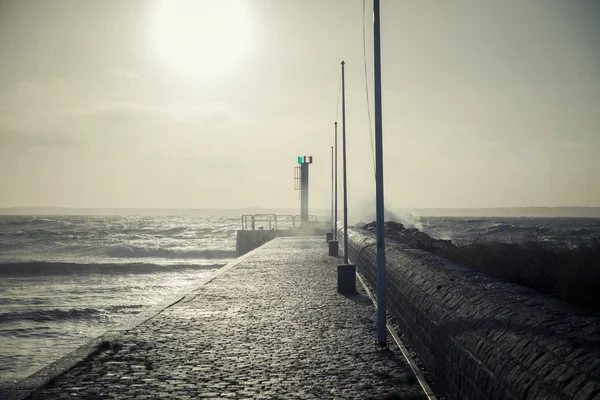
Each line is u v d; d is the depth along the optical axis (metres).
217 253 76.69
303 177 66.81
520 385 5.58
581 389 4.62
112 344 12.01
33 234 122.38
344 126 26.59
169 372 10.00
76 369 10.20
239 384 9.30
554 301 7.47
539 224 125.62
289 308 16.86
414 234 40.53
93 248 88.75
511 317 6.89
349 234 34.91
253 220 67.19
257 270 27.78
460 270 12.03
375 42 13.03
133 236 119.56
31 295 40.81
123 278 51.91
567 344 5.39
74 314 32.09
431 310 9.98
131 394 8.77
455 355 7.94
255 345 12.05
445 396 8.55
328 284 22.44
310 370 10.13
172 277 52.47
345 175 27.23
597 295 9.34
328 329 13.77
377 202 12.58
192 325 14.24
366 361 10.77
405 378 9.51
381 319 12.09
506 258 15.30
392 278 15.19
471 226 114.38
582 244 13.04
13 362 21.06
